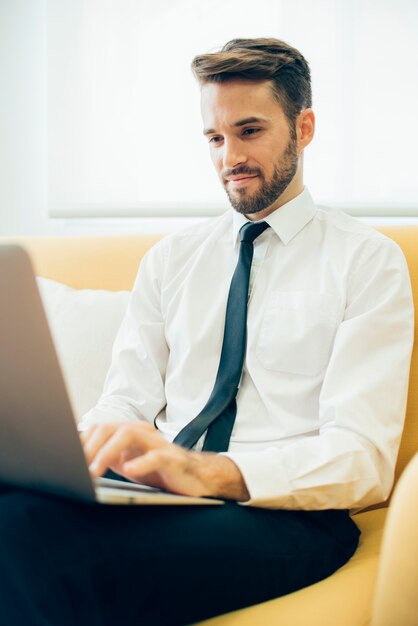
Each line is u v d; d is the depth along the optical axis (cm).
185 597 80
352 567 99
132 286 164
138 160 227
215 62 123
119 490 77
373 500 104
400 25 198
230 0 215
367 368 110
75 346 154
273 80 125
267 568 88
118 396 133
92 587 72
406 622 77
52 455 70
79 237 178
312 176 208
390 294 117
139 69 225
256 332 124
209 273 137
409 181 200
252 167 127
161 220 232
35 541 70
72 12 229
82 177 232
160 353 138
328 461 98
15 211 251
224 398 117
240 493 93
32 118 246
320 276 125
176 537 80
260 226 132
